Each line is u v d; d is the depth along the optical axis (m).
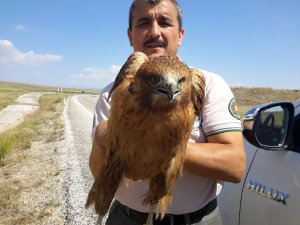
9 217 1.57
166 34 0.64
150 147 0.47
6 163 2.68
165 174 0.50
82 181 2.03
